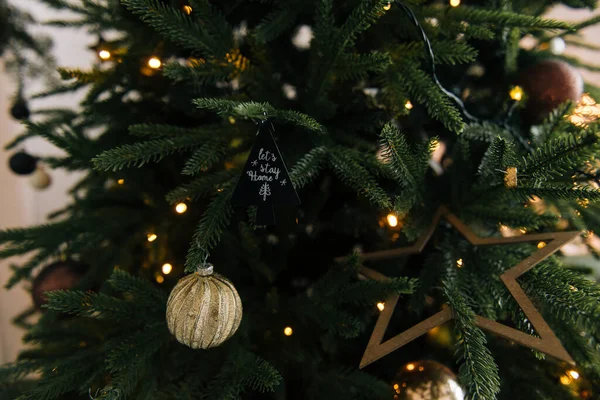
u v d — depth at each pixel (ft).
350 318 2.56
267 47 2.88
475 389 2.22
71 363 2.61
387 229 3.05
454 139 3.08
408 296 2.91
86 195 3.42
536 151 2.49
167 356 2.69
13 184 4.72
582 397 2.72
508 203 2.83
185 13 2.81
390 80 2.73
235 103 2.36
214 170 2.99
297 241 3.10
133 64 2.96
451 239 2.90
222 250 2.97
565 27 2.66
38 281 3.17
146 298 2.64
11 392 3.18
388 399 2.63
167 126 2.74
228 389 2.40
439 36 2.91
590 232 2.92
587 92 3.13
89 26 4.07
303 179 2.58
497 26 2.78
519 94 2.80
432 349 3.01
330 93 2.86
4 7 3.83
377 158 2.69
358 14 2.48
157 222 3.17
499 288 2.64
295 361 2.77
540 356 2.38
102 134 3.16
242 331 2.70
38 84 5.19
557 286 2.46
